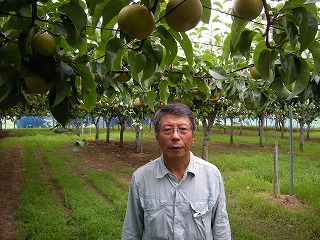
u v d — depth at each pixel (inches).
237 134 822.5
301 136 477.1
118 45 50.2
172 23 39.8
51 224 167.5
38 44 45.5
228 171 325.7
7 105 56.4
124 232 63.4
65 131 100.8
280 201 215.0
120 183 264.8
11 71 51.6
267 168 325.4
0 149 497.0
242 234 159.6
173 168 59.9
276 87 61.7
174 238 57.7
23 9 44.0
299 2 40.7
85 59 60.8
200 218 58.4
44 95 92.5
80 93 75.9
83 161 388.8
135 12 38.5
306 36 42.0
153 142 608.4
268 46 48.1
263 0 39.9
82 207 195.5
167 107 59.1
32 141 599.2
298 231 167.6
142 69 54.1
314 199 215.2
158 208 59.0
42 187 246.7
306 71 49.3
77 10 42.3
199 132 844.6
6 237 159.8
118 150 490.6
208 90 107.2
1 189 248.1
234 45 49.9
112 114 454.0
